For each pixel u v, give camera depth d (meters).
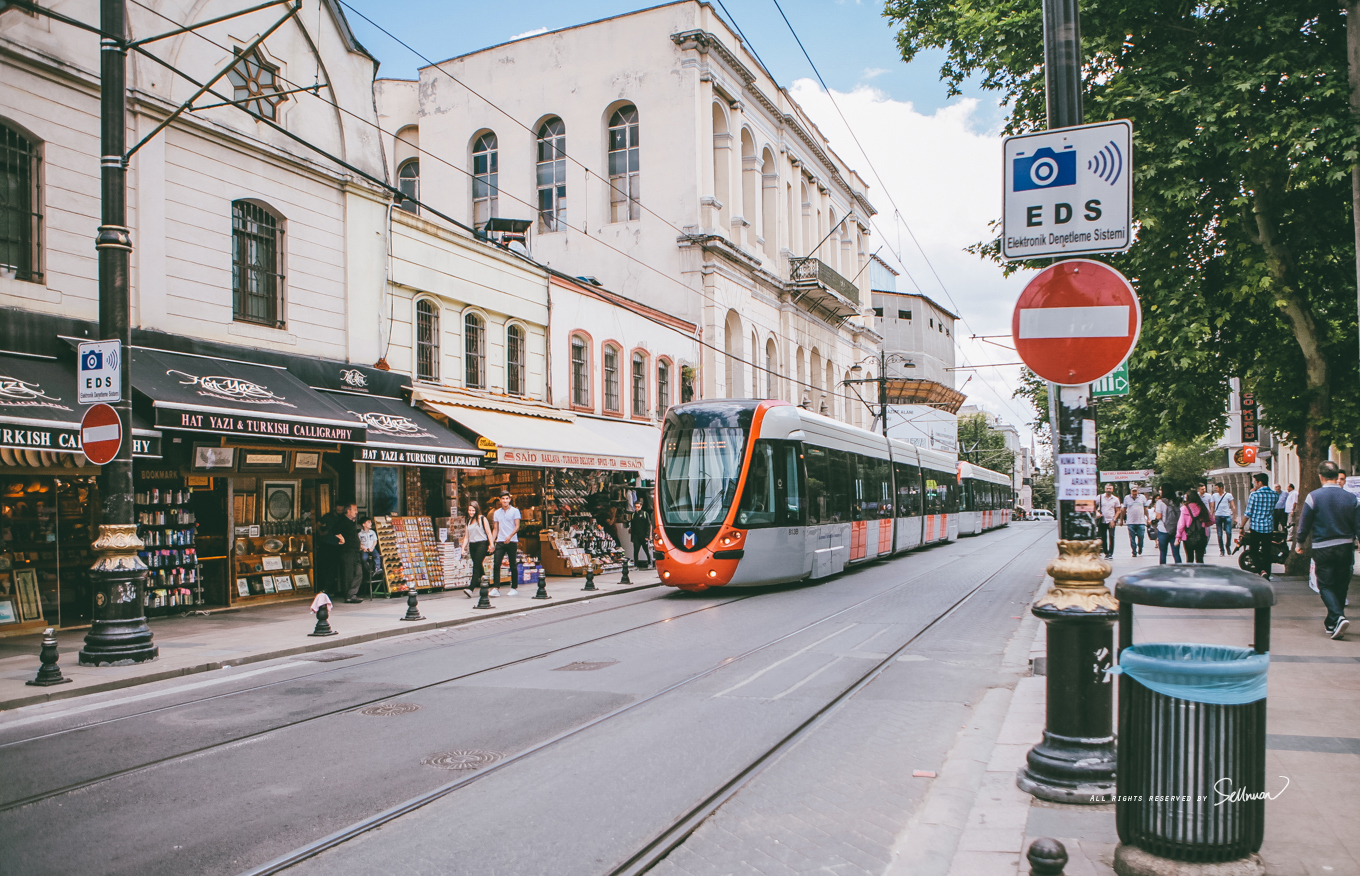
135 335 13.62
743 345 35.59
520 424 20.31
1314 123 12.88
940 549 31.30
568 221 35.28
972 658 10.21
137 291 13.78
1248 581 3.94
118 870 4.59
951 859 4.57
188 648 11.24
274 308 16.19
